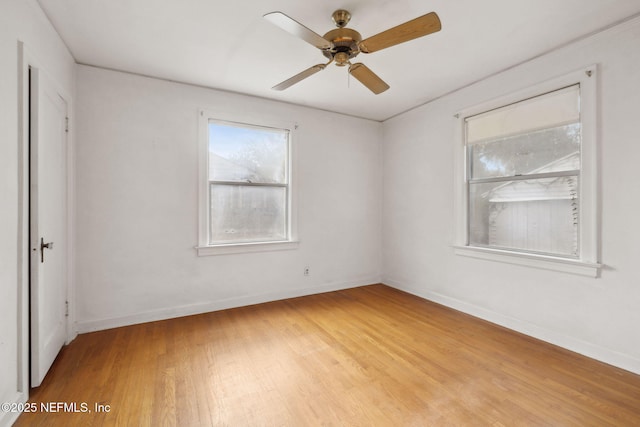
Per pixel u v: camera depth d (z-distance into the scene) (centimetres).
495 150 293
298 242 370
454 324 284
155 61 258
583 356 223
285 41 228
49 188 201
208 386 186
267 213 356
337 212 402
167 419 157
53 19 199
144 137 285
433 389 183
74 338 251
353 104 367
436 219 351
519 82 266
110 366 208
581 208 228
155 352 229
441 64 264
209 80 296
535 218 263
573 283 232
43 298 188
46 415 158
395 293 388
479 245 309
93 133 264
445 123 338
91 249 264
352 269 416
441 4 186
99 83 266
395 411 163
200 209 310
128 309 280
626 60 203
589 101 221
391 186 420
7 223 150
